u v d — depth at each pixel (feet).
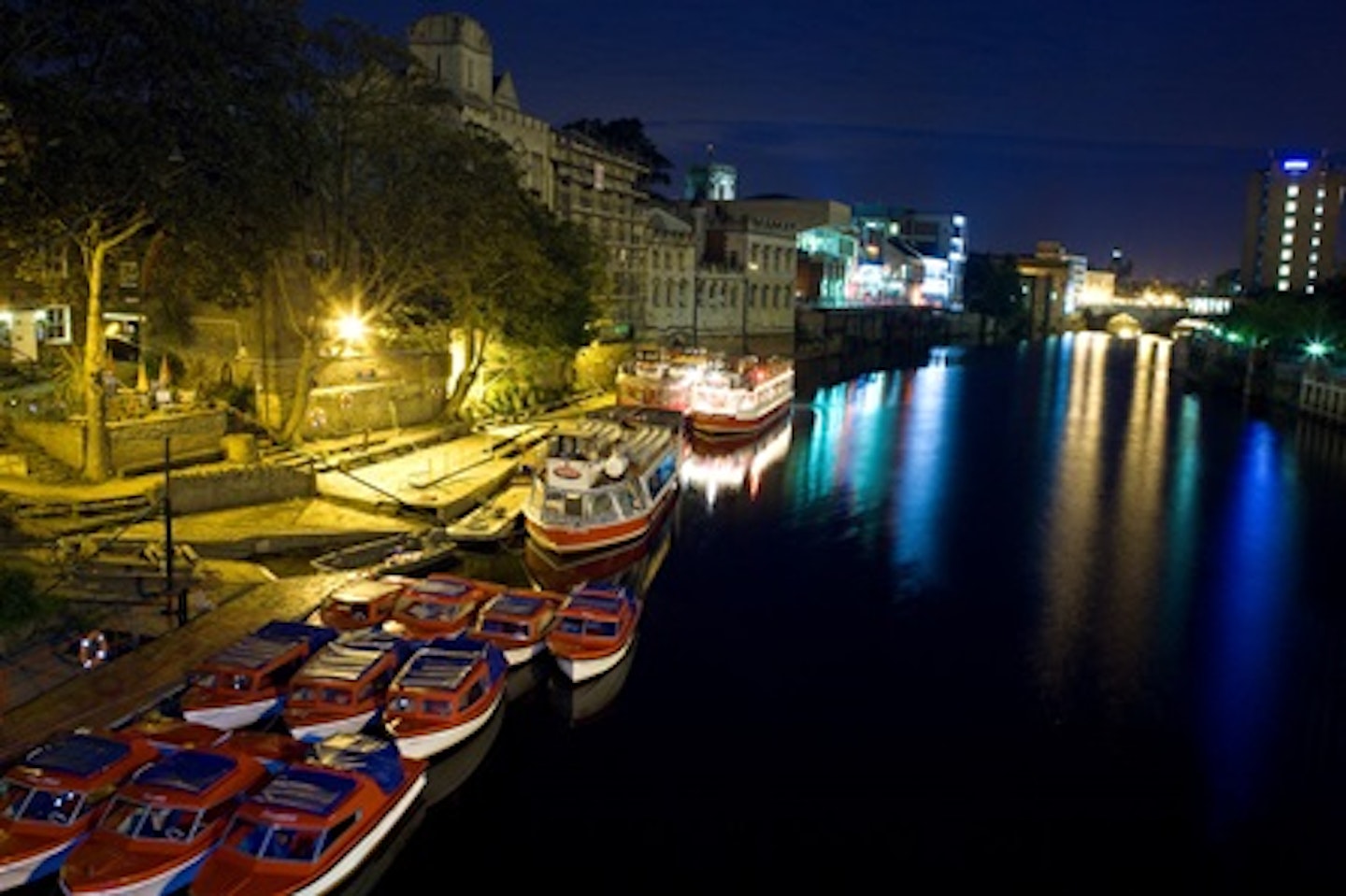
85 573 100.58
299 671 81.41
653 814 81.15
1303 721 101.60
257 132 119.96
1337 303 347.36
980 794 86.53
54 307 144.05
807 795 84.89
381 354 183.42
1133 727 99.55
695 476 198.59
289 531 121.08
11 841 61.67
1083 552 155.94
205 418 144.77
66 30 106.73
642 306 334.03
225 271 130.00
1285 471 219.82
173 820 62.49
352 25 148.05
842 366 421.59
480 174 167.63
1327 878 77.77
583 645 96.99
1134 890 75.56
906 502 183.11
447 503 137.59
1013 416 292.81
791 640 117.08
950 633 121.39
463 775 82.43
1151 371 441.27
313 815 63.31
